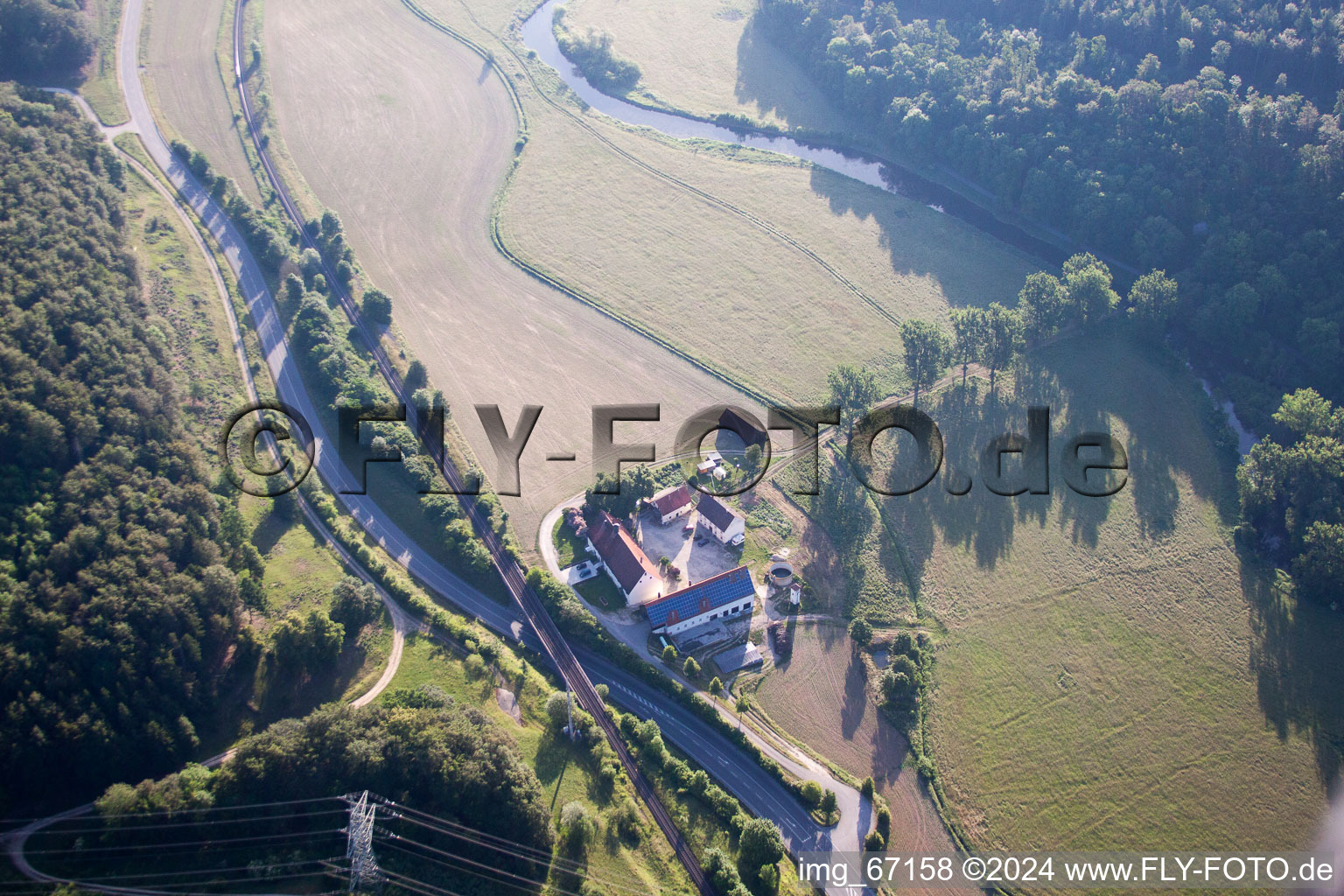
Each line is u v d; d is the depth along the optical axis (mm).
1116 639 171125
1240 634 171750
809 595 176625
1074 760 153625
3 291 174125
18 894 117312
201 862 123000
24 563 141375
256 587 159875
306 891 120875
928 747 154375
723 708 158000
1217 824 146125
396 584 168375
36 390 160875
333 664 153750
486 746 135125
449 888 124688
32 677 129125
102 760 128750
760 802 145875
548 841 131625
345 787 130250
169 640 141125
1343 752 154375
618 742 149250
